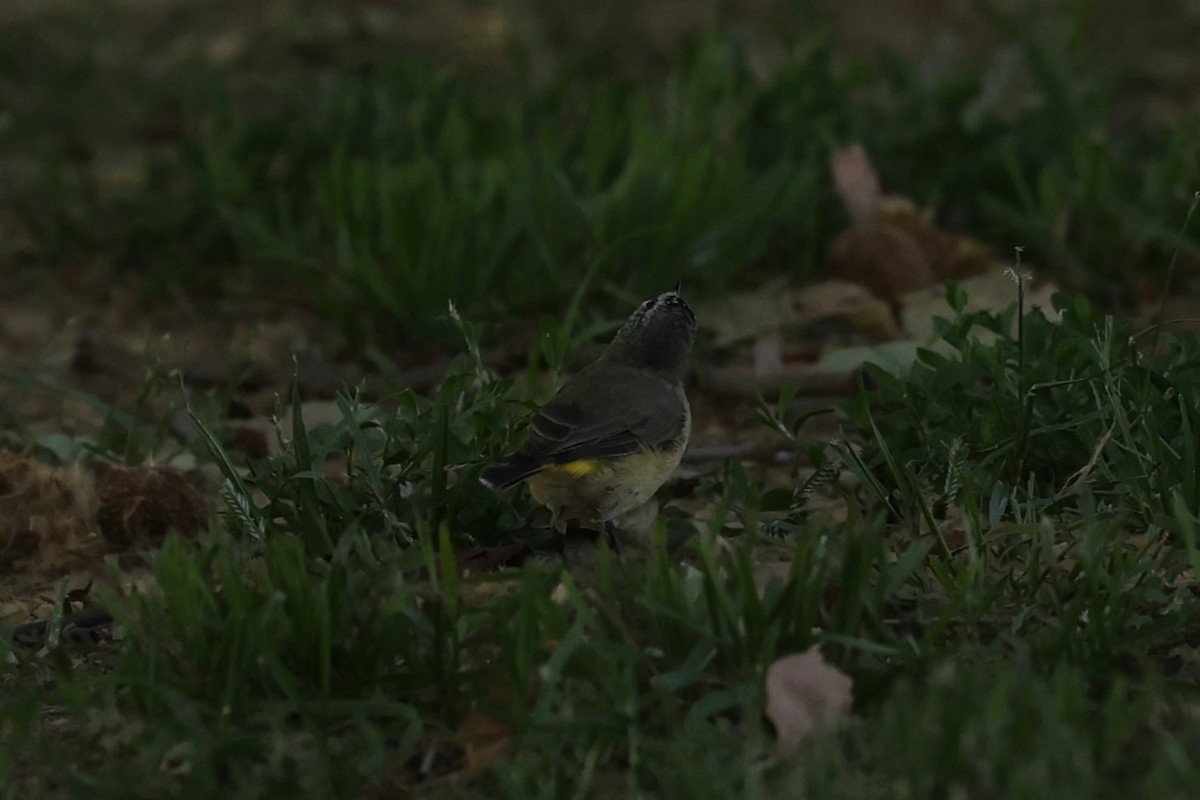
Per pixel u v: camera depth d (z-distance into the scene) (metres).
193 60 22.22
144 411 13.24
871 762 7.33
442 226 14.07
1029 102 19.14
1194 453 9.44
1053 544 8.92
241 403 13.09
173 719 7.67
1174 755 7.01
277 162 17.73
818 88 17.41
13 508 10.95
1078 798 6.79
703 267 14.75
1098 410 9.82
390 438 9.96
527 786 7.27
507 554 9.52
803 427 12.61
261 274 15.99
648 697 7.68
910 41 24.06
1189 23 24.44
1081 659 8.00
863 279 14.98
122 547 10.90
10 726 8.20
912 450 10.20
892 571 8.42
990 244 15.95
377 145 16.41
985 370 10.45
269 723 7.78
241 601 8.15
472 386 10.93
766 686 7.70
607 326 12.55
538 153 15.40
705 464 11.98
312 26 24.47
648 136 14.93
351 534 8.54
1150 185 15.49
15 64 22.64
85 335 14.53
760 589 8.71
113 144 19.91
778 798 6.93
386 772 7.67
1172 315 14.59
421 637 8.46
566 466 9.45
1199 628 8.54
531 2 25.97
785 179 15.38
